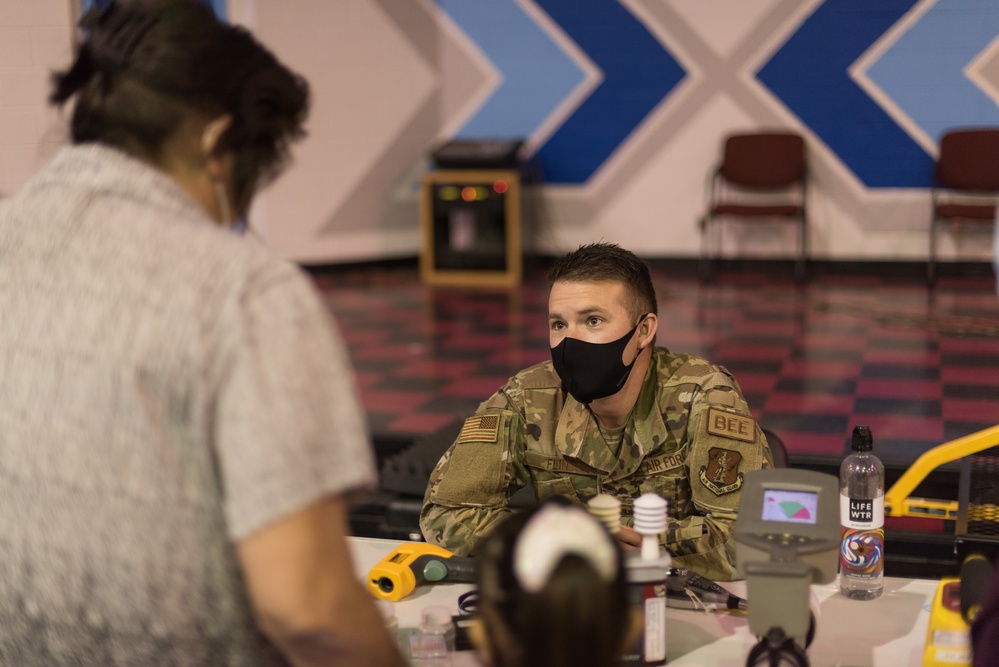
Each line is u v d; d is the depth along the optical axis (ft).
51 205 3.51
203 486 3.34
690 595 5.68
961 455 9.59
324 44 26.22
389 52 27.07
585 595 2.89
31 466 3.37
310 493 3.21
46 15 11.79
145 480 3.31
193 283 3.31
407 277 27.30
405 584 5.87
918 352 18.57
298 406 3.25
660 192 26.73
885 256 25.35
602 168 27.12
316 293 3.51
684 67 26.03
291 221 26.61
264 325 3.29
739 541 4.70
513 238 26.05
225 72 3.51
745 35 25.41
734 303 22.93
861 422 14.71
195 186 3.64
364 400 16.52
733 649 5.23
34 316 3.40
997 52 23.88
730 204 24.84
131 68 3.46
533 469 6.81
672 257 26.89
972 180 23.49
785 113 25.44
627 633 3.07
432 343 20.33
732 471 6.33
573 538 2.99
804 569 4.43
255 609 3.38
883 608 5.73
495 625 3.03
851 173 25.23
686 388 6.64
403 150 27.68
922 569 10.46
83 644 3.49
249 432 3.20
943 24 24.09
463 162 26.11
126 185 3.50
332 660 3.42
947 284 24.29
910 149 24.76
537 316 22.67
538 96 27.25
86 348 3.31
